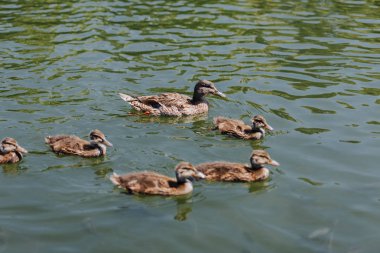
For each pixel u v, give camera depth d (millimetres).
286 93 18234
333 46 21906
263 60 20609
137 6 25906
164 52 21047
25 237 11195
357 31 23422
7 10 25031
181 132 15844
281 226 11812
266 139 15516
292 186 13328
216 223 11859
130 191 12734
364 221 12039
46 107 16734
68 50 20984
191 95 18078
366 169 14031
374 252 11078
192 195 12930
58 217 11828
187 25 23656
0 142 14109
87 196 12594
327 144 15188
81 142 14438
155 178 12922
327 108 17266
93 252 10852
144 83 18688
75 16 24406
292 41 22297
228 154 14672
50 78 18672
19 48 20969
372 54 21172
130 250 10945
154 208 12328
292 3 26844
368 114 16859
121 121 16266
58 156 14281
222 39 22328
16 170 13586
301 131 15906
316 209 12422
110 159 14188
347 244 11305
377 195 12961
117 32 22750
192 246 11125
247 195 12953
